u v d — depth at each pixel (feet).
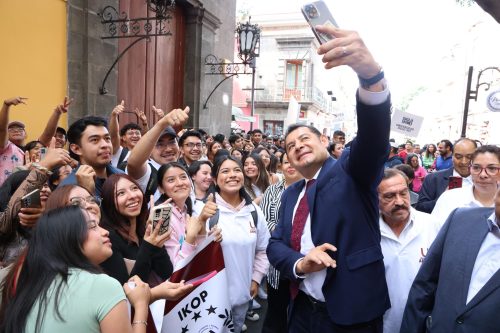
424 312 6.79
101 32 20.45
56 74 18.44
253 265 10.39
